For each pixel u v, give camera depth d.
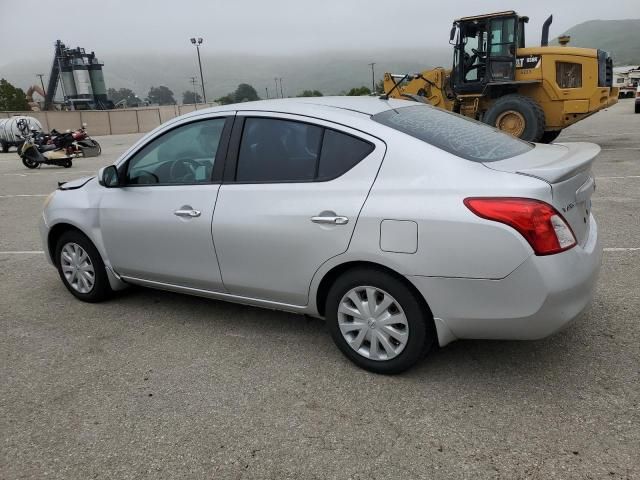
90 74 74.06
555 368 3.29
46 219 4.75
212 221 3.67
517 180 2.83
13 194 11.45
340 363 3.50
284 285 3.50
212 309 4.49
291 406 3.06
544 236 2.75
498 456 2.57
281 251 3.42
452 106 14.69
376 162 3.16
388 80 15.55
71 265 4.73
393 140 3.15
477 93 14.14
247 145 3.63
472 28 13.85
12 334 4.17
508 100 13.15
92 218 4.39
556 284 2.77
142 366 3.59
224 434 2.83
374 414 2.94
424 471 2.50
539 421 2.80
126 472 2.59
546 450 2.59
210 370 3.50
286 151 3.47
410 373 3.33
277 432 2.83
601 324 3.81
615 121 23.48
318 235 3.25
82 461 2.68
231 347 3.80
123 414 3.05
